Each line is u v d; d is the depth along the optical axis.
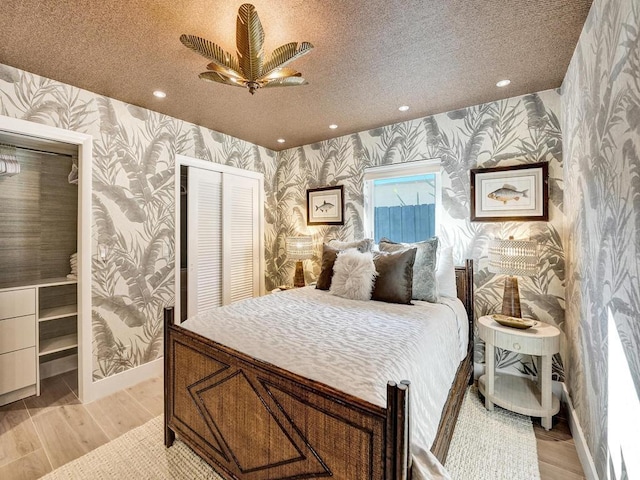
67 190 3.00
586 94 1.62
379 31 1.67
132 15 1.53
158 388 2.56
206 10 1.50
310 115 2.88
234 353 1.37
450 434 1.68
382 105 2.65
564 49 1.84
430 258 2.40
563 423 2.05
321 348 1.39
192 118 2.94
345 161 3.49
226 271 3.52
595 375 1.52
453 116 2.78
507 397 2.16
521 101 2.47
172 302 2.92
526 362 2.47
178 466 1.66
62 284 2.70
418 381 1.27
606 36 1.30
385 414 0.91
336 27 1.63
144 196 2.71
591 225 1.56
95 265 2.40
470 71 2.10
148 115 2.73
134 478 1.58
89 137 2.36
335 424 1.04
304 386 1.12
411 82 2.25
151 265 2.76
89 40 1.73
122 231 2.56
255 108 2.71
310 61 1.96
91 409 2.25
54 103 2.19
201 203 3.27
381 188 3.32
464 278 2.60
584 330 1.72
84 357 2.35
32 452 1.79
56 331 2.90
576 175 1.88
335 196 3.54
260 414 1.28
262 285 3.91
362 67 2.03
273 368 1.22
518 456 1.73
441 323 1.87
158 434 1.95
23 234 2.72
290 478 1.18
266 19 1.57
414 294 2.34
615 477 1.25
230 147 3.50
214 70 1.66
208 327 1.73
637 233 1.03
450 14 1.53
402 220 3.18
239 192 3.66
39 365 2.65
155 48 1.82
